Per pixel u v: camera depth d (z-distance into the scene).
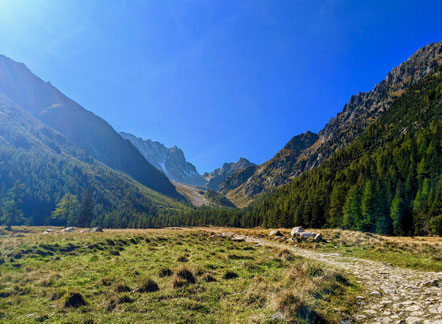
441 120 104.50
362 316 8.79
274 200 153.25
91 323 8.18
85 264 16.61
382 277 14.65
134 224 151.00
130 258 19.02
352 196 72.31
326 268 14.16
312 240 33.41
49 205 136.75
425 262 18.41
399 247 25.66
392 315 8.77
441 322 7.70
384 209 69.31
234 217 149.12
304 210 87.81
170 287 11.58
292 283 11.55
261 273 14.49
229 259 19.00
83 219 107.25
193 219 157.00
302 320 8.05
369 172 100.75
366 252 25.17
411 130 136.00
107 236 30.98
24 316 8.64
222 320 8.41
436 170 73.12
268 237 40.38
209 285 11.97
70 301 9.74
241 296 10.57
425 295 10.63
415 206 64.19
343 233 37.28
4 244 21.12
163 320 8.34
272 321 7.94
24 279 12.76
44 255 19.31
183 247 25.23
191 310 9.21
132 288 11.50
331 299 10.27
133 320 8.35
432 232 54.25
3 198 106.62
